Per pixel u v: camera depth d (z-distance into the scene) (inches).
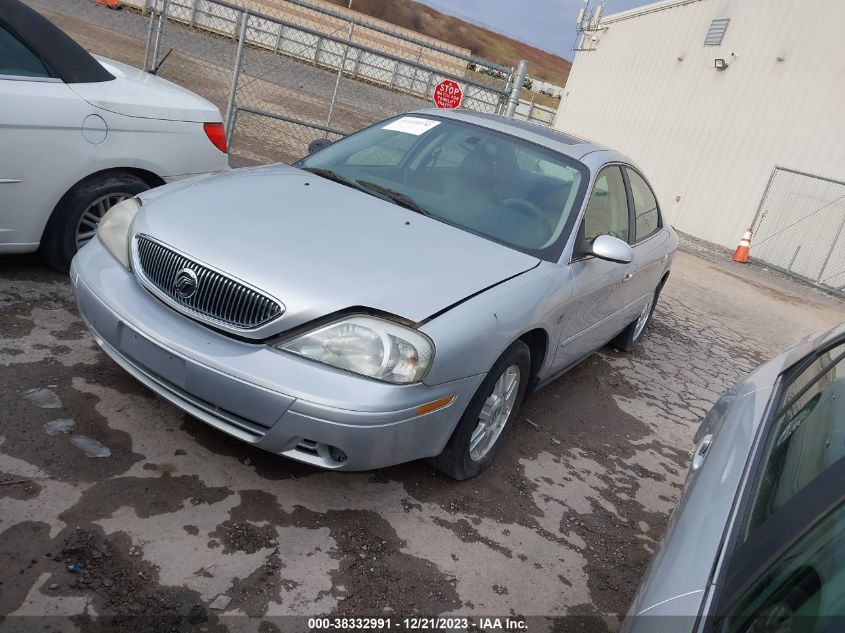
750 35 650.8
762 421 85.8
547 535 124.0
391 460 108.0
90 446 111.8
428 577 104.2
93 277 118.3
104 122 161.3
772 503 62.5
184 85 505.0
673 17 780.0
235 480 113.1
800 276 555.8
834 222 541.3
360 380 101.0
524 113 1135.6
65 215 162.2
